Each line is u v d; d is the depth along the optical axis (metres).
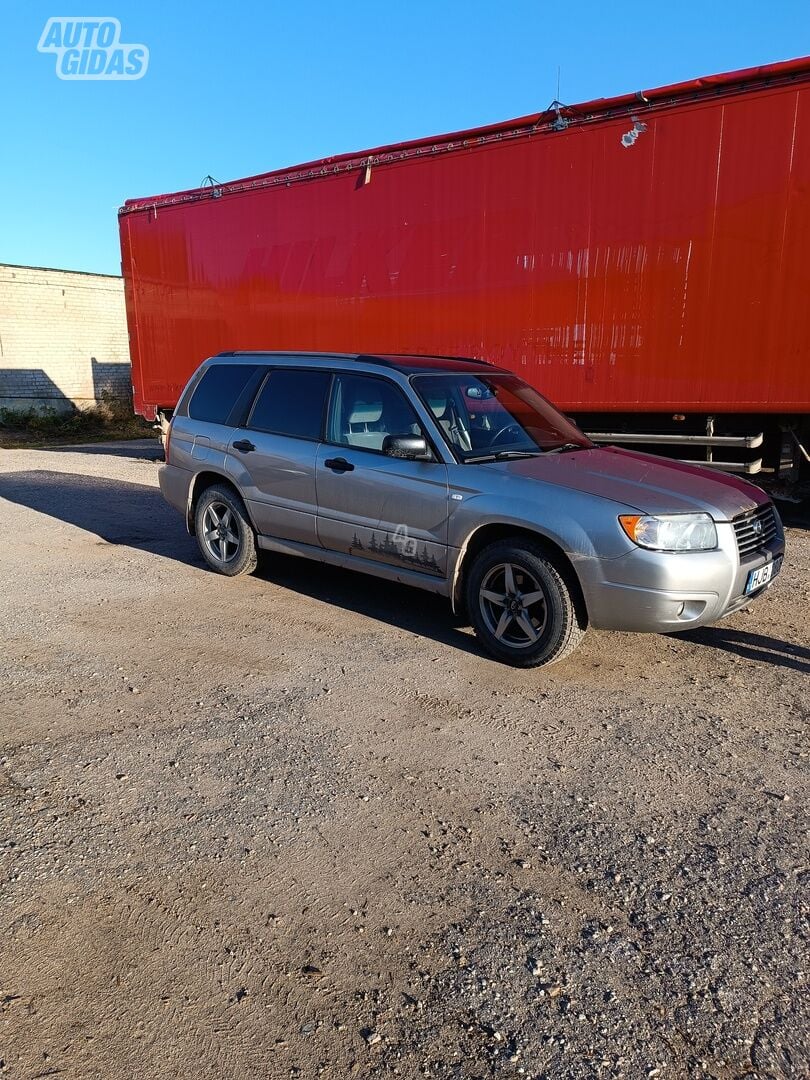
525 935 2.59
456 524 4.82
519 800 3.37
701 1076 2.09
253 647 5.07
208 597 6.11
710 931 2.61
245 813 3.24
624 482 4.60
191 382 6.98
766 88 6.91
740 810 3.30
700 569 4.20
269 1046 2.17
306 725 4.01
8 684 4.47
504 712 4.18
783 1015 2.28
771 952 2.52
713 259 7.42
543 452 5.27
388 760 3.68
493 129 8.53
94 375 24.91
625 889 2.81
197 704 4.23
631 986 2.38
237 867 2.91
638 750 3.79
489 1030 2.23
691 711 4.20
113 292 25.03
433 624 5.52
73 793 3.37
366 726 4.01
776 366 7.24
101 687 4.44
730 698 4.36
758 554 4.59
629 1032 2.22
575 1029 2.23
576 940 2.57
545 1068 2.11
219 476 6.56
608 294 8.08
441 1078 2.08
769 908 2.71
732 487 4.79
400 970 2.44
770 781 3.52
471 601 4.86
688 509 4.29
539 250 8.45
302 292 10.63
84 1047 2.15
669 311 7.75
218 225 11.49
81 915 2.65
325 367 5.88
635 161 7.70
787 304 7.10
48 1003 2.30
